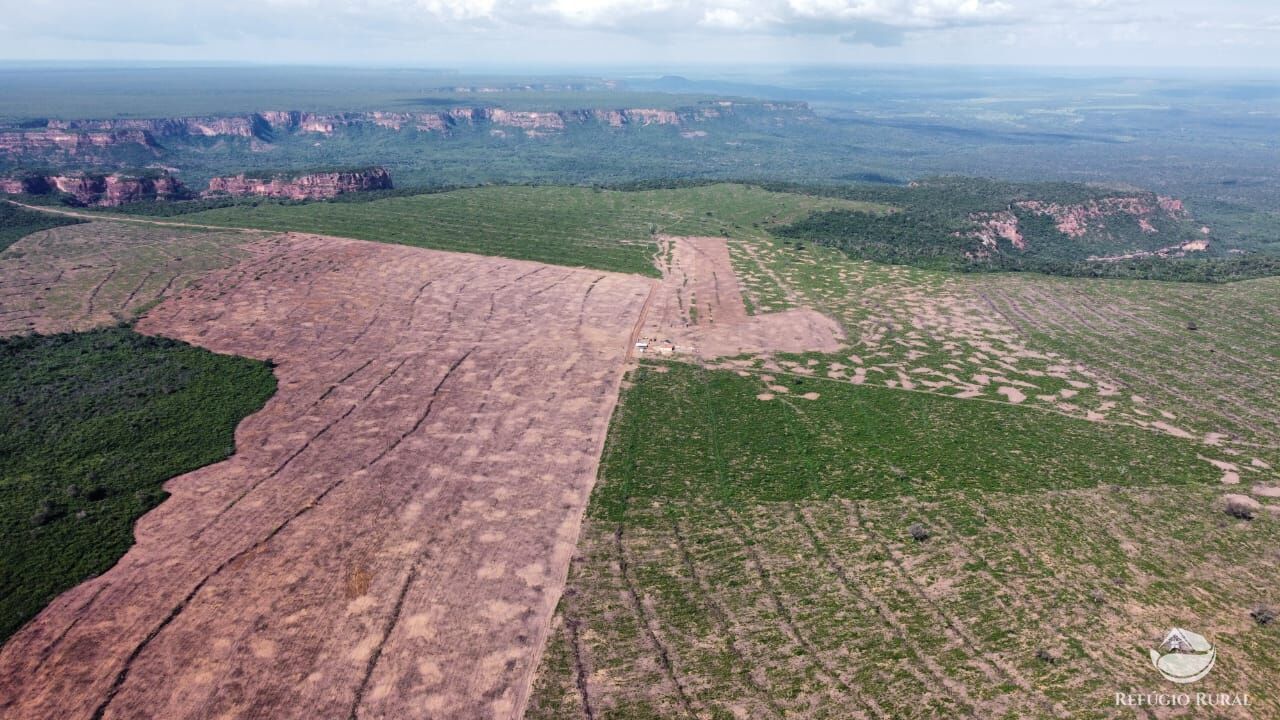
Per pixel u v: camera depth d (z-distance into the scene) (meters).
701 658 52.38
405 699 48.94
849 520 69.88
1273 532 66.94
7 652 52.44
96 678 50.31
